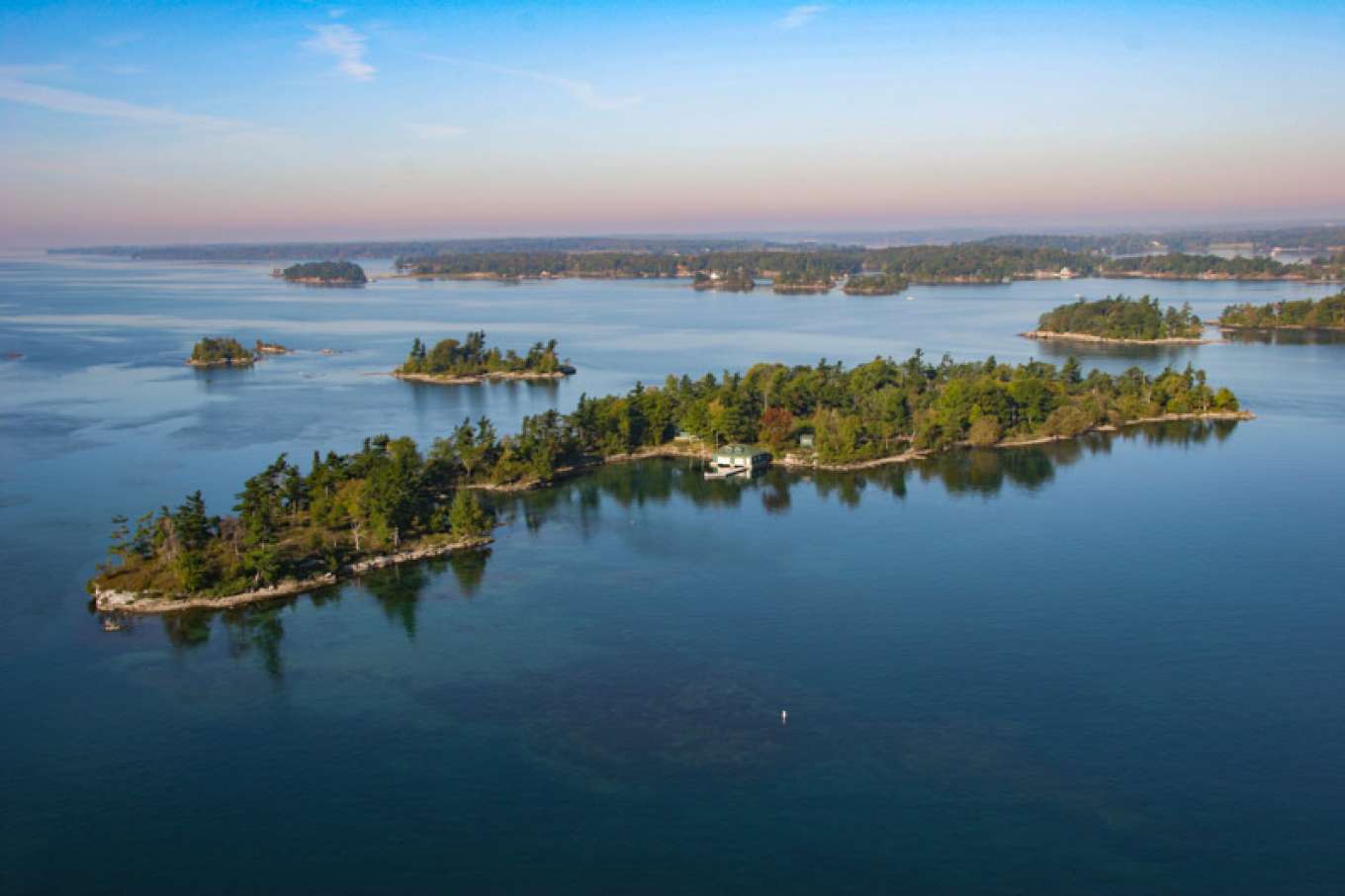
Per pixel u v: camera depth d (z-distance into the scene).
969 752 106.38
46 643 134.50
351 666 127.69
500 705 117.31
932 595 147.00
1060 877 87.75
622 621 139.88
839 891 86.69
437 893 87.56
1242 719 111.88
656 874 89.19
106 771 105.12
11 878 89.56
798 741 108.88
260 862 91.50
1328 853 90.31
